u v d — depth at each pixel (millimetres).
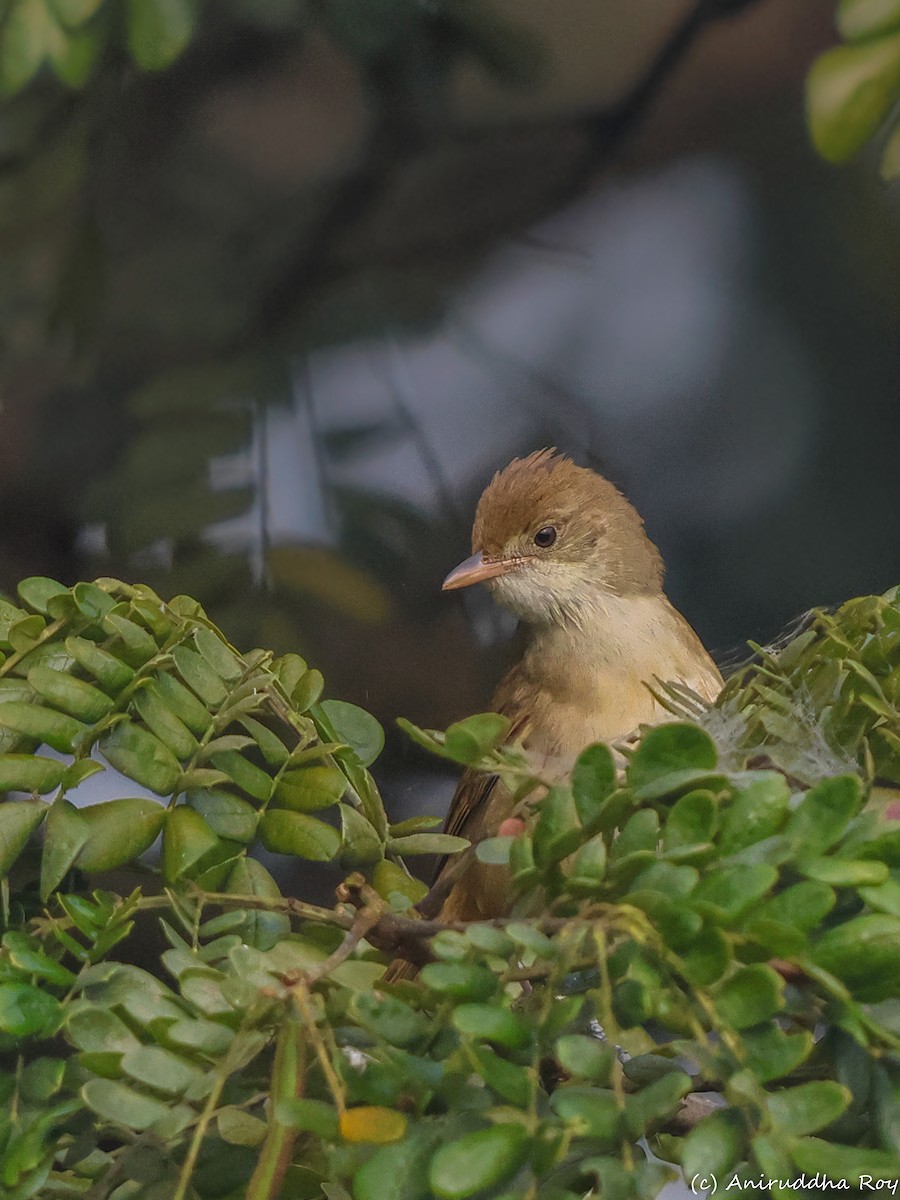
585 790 4324
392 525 9648
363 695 9750
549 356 10523
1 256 9203
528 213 10383
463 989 3977
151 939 8391
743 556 10438
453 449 10102
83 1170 4871
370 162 10016
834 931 4031
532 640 9344
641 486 10500
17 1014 4324
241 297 9648
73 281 9266
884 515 10359
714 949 3898
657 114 10719
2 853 4859
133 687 5211
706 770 4328
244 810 5211
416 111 9977
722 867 4074
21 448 9516
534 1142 3773
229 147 9742
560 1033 4211
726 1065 3869
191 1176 4504
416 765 10055
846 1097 3811
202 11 8820
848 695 5297
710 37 10477
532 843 4336
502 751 5027
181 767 5227
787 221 10633
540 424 10461
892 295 10430
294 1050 4066
